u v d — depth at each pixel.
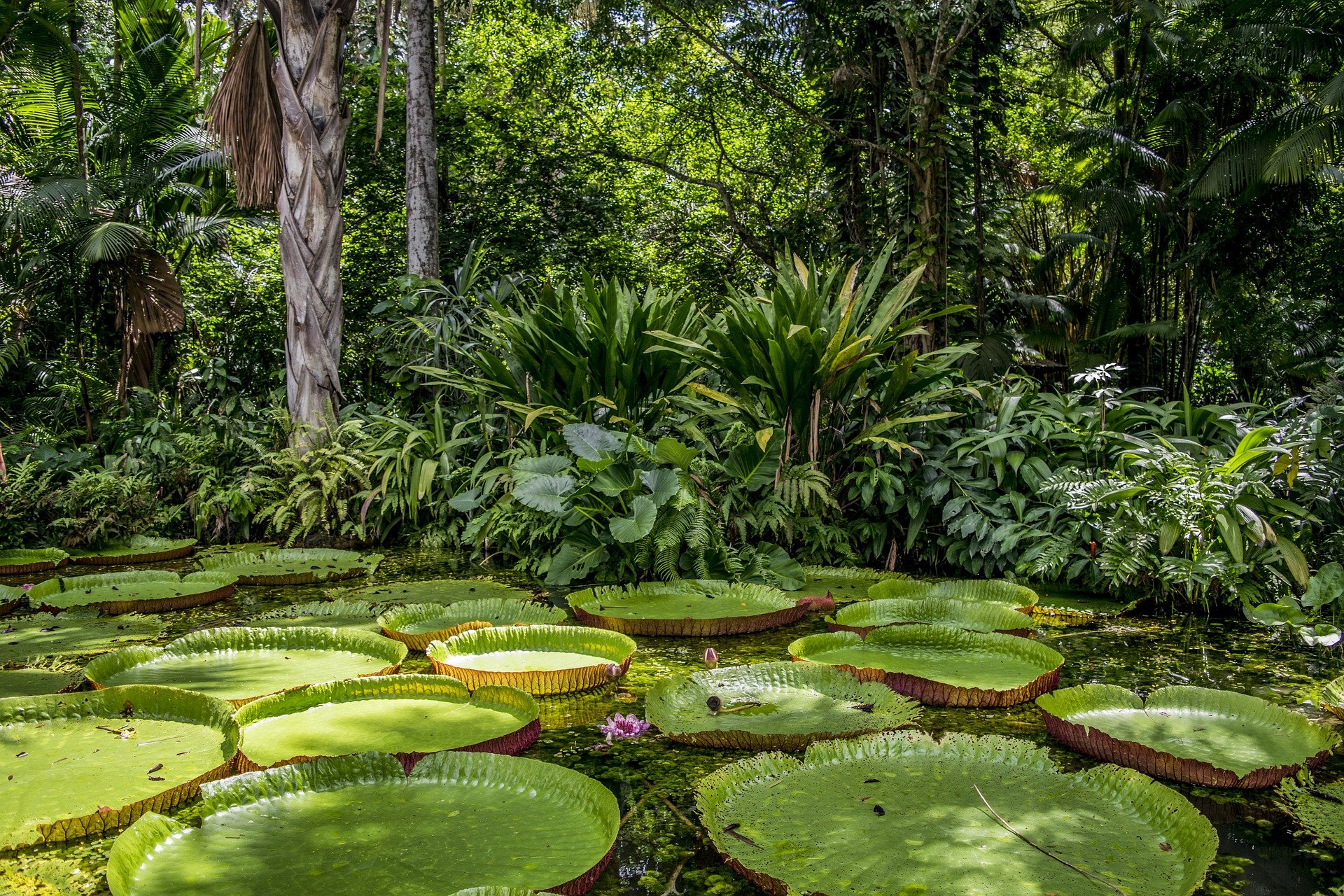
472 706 2.25
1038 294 10.94
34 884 1.46
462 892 1.23
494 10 10.38
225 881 1.38
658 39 10.21
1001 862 1.43
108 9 9.45
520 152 9.84
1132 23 9.34
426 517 5.53
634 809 1.74
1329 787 1.83
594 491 4.09
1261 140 7.48
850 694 2.32
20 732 2.05
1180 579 3.34
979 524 4.09
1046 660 2.56
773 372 4.16
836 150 8.45
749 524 4.20
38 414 7.28
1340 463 3.84
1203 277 9.18
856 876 1.38
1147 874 1.39
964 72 6.88
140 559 4.96
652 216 11.25
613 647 2.73
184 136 8.07
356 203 9.62
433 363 6.14
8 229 6.79
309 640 2.87
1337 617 3.26
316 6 5.35
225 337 8.69
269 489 5.54
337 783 1.75
